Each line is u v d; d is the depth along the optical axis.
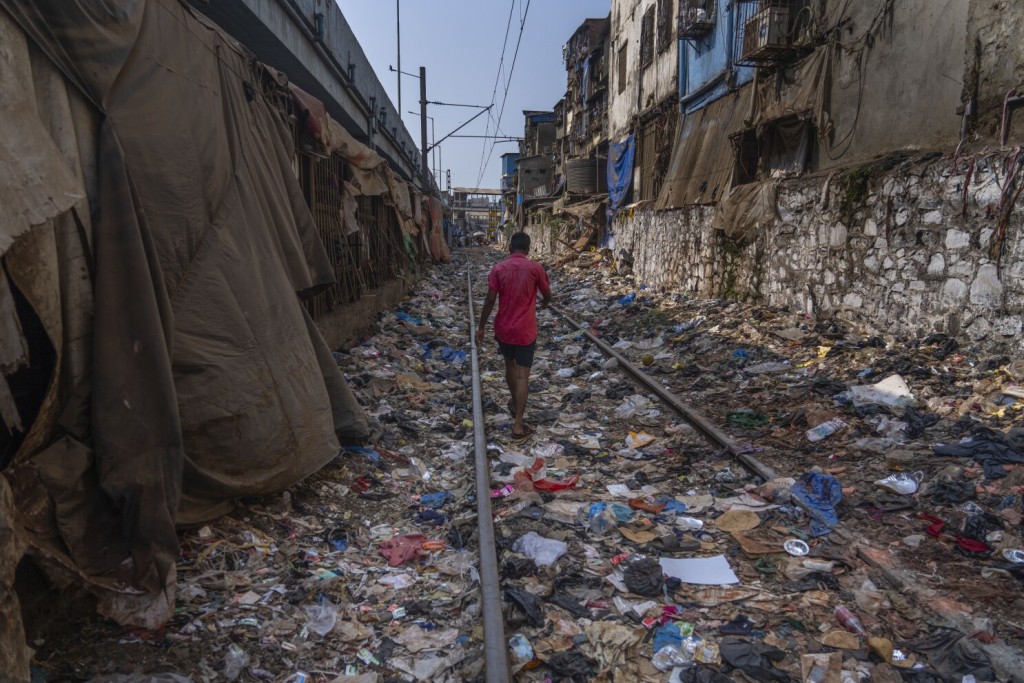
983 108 6.78
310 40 10.40
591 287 19.00
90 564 2.90
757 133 11.70
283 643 3.02
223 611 3.19
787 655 2.94
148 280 3.23
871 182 8.37
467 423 6.57
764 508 4.45
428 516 4.41
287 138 5.73
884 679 2.73
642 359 9.30
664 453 5.69
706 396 7.41
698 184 14.38
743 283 11.96
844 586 3.48
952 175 6.98
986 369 6.35
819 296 9.60
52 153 2.68
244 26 8.18
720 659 2.92
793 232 10.30
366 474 5.10
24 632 2.44
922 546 3.84
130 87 3.34
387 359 9.01
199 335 3.77
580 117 32.81
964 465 4.81
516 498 4.64
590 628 3.10
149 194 3.47
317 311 7.86
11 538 2.33
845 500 4.46
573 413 7.07
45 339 2.88
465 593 3.45
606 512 4.36
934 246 7.29
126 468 3.06
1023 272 6.08
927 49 7.73
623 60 23.17
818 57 10.01
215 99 4.30
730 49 13.30
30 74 2.69
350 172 10.22
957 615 3.13
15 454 2.71
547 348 11.03
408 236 17.27
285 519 4.14
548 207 37.06
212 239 3.97
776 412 6.55
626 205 22.12
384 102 18.59
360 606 3.37
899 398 6.32
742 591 3.46
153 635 2.96
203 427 3.72
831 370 7.54
